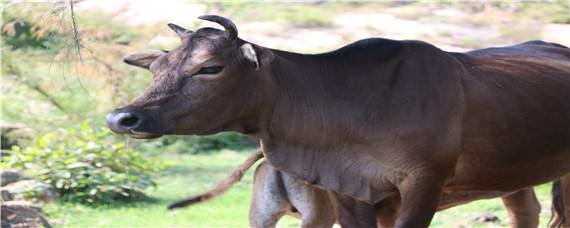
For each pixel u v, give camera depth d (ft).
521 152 59.21
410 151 55.52
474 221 87.15
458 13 151.43
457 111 56.65
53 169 97.50
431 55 57.31
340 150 56.65
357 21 153.69
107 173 99.14
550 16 143.74
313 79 56.34
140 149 130.11
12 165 99.91
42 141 103.30
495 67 60.39
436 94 56.18
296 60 56.59
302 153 56.59
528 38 142.31
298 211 67.21
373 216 59.41
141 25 134.31
